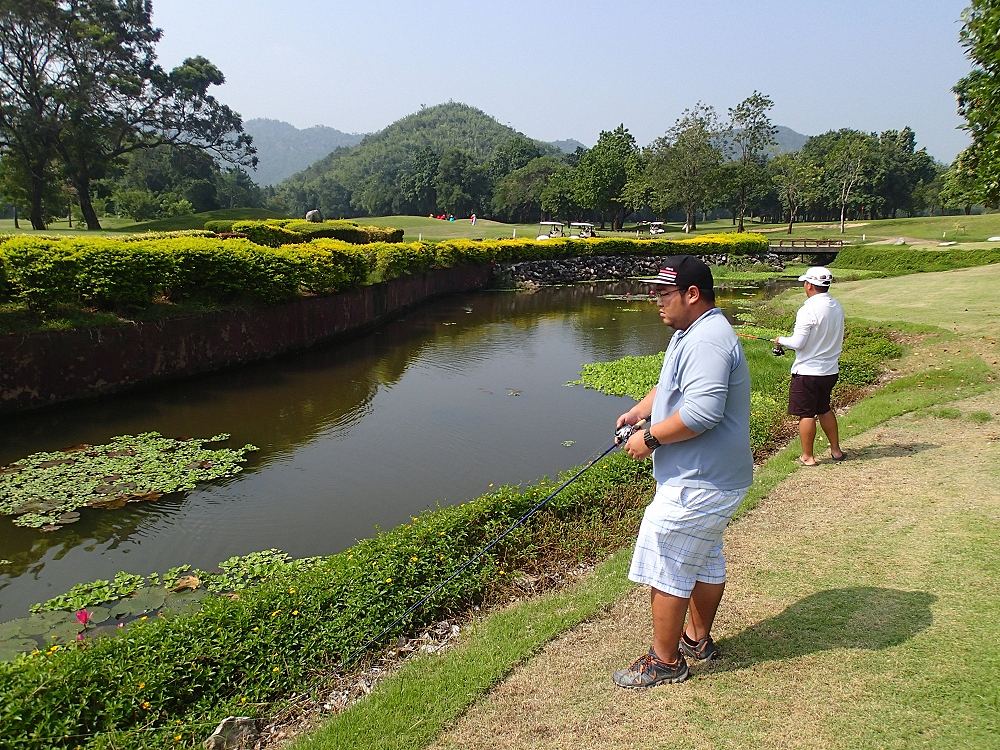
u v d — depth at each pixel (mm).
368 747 2785
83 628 4445
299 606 3975
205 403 9742
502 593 4496
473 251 27328
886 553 4051
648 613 3703
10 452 7512
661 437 2664
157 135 44156
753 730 2646
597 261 33906
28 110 33625
